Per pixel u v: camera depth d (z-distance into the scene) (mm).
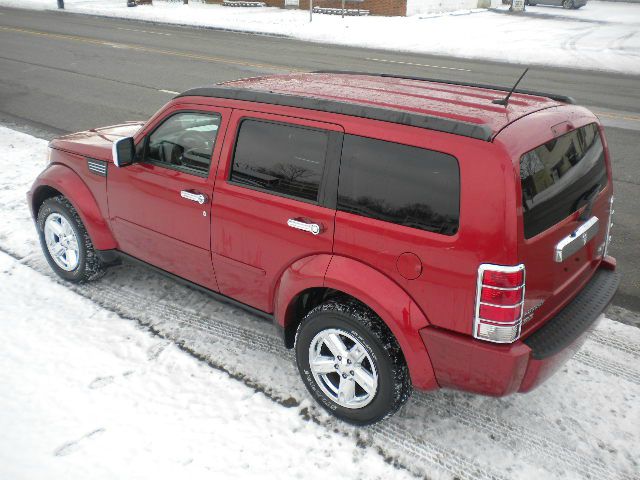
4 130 9891
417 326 3016
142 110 11602
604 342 4406
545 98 3680
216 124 3838
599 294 3502
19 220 6273
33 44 20547
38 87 13672
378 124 3107
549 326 3156
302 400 3723
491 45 22297
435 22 28844
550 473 3205
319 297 3672
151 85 14023
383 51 21078
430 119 2967
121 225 4504
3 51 18875
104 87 13758
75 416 3527
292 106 3471
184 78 14867
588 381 3947
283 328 3645
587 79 16344
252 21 28297
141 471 3148
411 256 2963
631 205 7324
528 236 2809
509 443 3408
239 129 3676
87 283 5047
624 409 3691
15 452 3250
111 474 3123
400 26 26984
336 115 3273
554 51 21109
